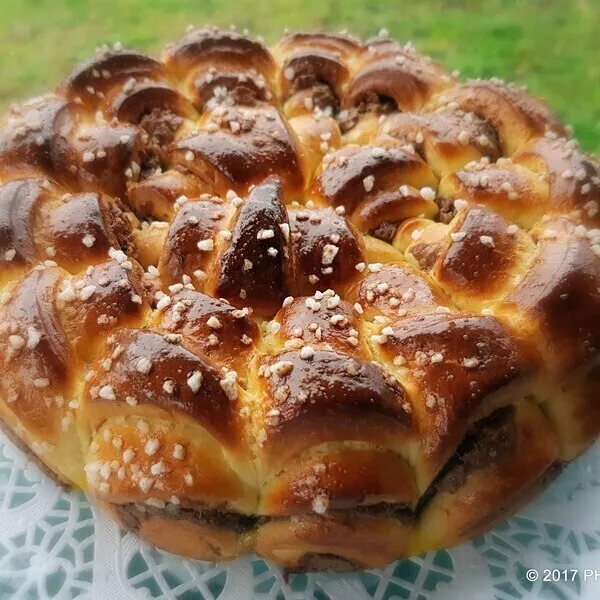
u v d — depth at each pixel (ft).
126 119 1.40
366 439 0.94
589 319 1.03
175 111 1.43
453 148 1.30
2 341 1.02
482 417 0.99
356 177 1.24
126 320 1.04
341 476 0.93
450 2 1.99
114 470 0.96
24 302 1.03
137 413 0.97
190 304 1.03
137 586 1.02
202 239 1.13
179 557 1.04
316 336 1.00
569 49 1.84
